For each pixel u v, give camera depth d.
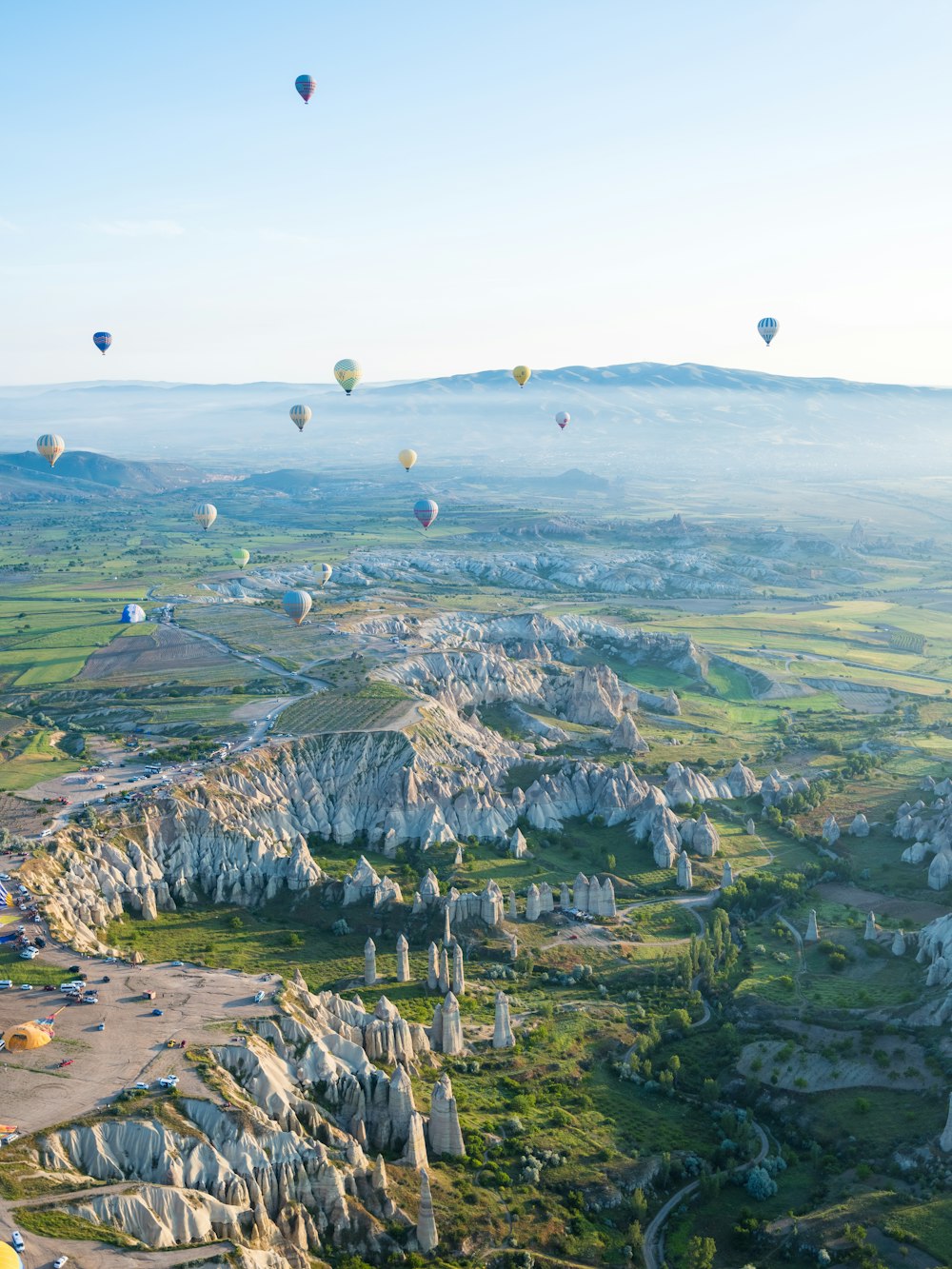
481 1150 118.81
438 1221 106.94
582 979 161.25
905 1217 110.94
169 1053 109.38
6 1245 80.81
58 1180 92.31
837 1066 135.62
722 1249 113.00
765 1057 139.12
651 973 162.75
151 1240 90.62
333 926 169.50
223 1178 97.75
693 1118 132.38
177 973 129.12
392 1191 108.31
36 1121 97.88
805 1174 122.12
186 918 166.62
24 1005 118.81
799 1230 112.25
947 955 149.88
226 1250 89.12
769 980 156.62
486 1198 112.12
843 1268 106.81
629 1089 136.00
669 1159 122.88
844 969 158.25
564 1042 142.12
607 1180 118.25
